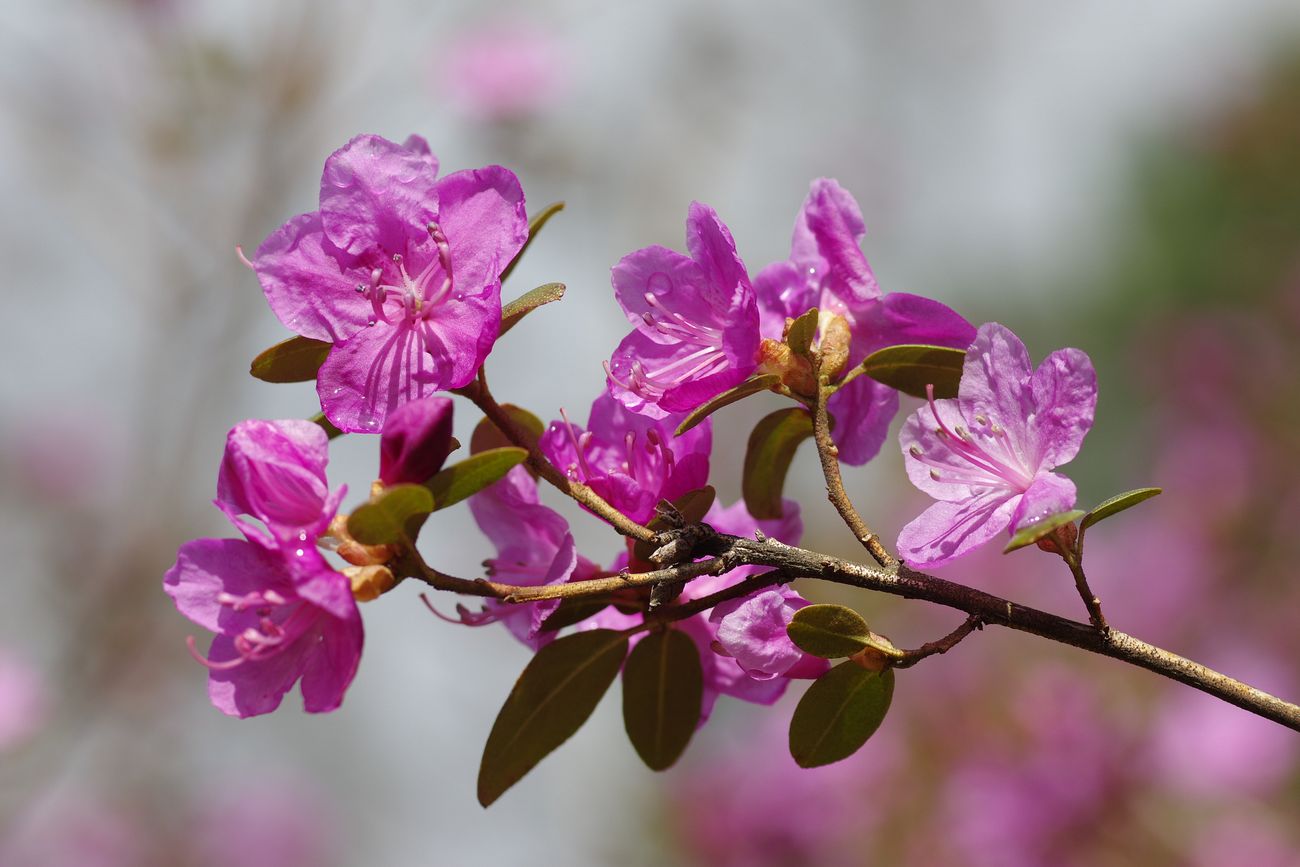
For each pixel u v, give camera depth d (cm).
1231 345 1192
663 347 287
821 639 251
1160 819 699
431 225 260
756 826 805
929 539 262
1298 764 707
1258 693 238
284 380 270
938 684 808
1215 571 965
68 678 869
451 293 264
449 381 260
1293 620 937
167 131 852
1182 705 722
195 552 244
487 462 241
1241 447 1062
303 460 240
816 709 262
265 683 246
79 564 898
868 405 297
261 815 938
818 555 256
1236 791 694
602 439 289
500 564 292
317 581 231
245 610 243
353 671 239
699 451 282
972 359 270
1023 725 741
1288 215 1762
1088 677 757
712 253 280
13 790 841
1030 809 711
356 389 261
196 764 945
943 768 789
